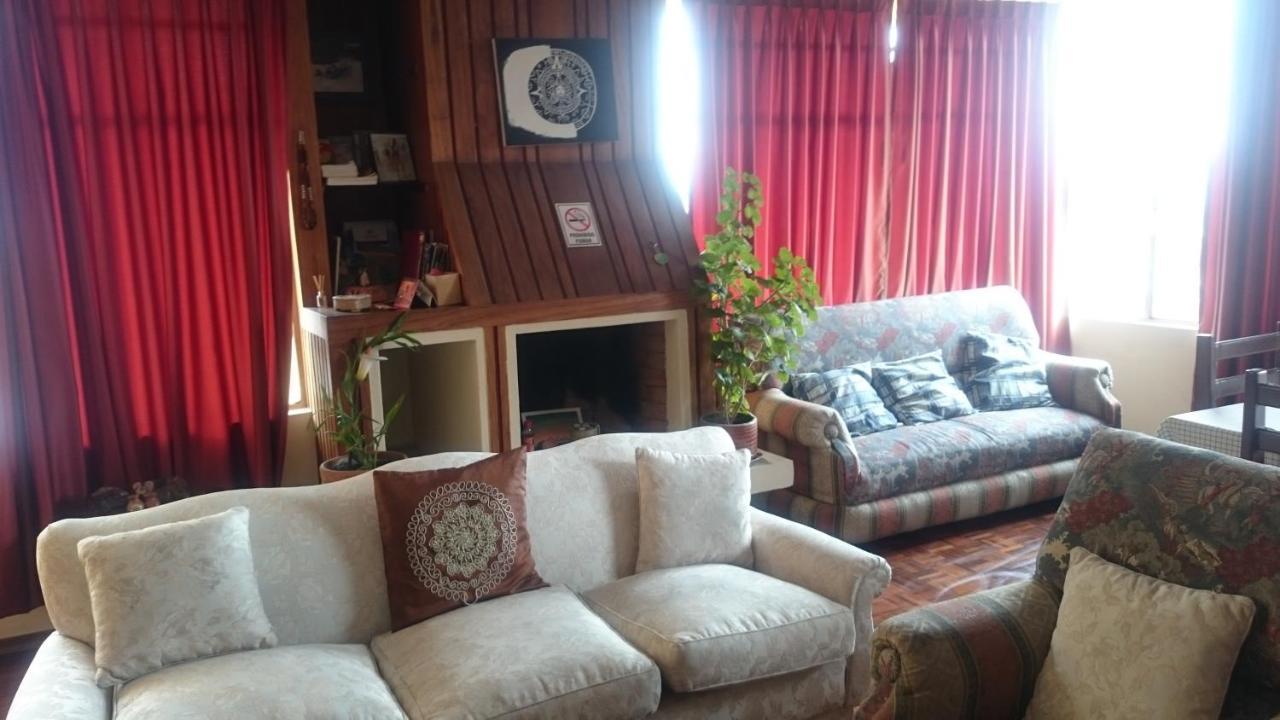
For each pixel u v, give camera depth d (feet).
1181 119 16.79
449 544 8.38
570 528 9.19
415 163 13.34
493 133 13.00
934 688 6.41
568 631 7.82
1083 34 18.01
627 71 13.83
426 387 14.02
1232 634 5.99
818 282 16.02
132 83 11.50
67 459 11.34
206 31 11.78
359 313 11.73
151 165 11.69
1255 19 14.90
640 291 13.00
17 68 10.69
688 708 7.97
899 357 15.43
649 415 14.08
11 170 10.80
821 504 12.98
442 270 12.46
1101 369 15.02
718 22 14.60
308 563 8.21
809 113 15.51
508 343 12.20
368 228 13.50
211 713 6.49
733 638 7.87
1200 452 6.95
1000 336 15.93
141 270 11.75
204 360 12.18
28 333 10.95
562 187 13.23
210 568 7.41
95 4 11.16
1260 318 15.58
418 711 7.02
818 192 15.76
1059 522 7.38
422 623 8.22
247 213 12.12
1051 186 17.89
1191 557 6.52
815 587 8.84
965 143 17.01
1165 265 17.39
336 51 13.64
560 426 14.07
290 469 13.16
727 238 12.93
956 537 13.83
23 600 11.29
